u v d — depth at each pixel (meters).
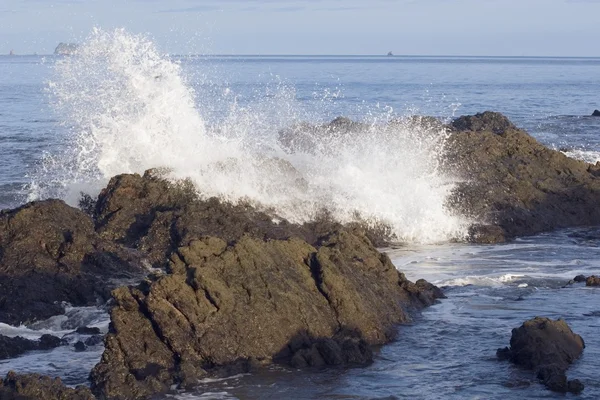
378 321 19.89
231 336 18.38
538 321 19.00
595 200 35.53
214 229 27.31
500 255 29.17
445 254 29.38
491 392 16.80
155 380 16.89
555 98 116.25
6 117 73.56
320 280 19.88
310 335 19.06
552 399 16.45
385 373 17.81
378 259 23.25
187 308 18.28
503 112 89.38
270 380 17.41
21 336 20.23
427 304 22.50
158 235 26.98
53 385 16.08
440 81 167.25
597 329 20.53
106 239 26.41
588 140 61.22
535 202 34.69
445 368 18.09
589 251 29.81
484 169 36.06
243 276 19.20
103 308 22.25
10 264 23.33
